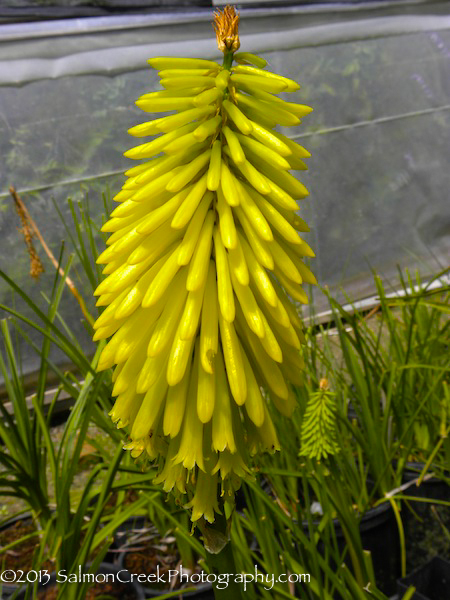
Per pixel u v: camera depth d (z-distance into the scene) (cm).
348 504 31
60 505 29
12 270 56
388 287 71
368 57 66
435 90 70
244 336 17
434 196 71
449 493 34
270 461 35
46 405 57
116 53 57
